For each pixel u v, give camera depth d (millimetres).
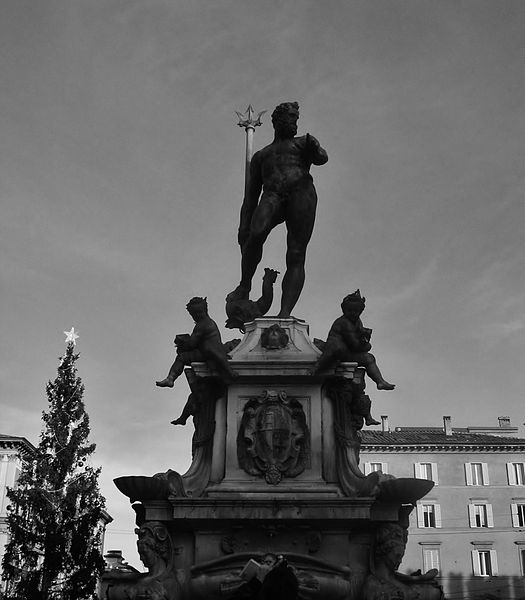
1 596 25250
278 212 7207
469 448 40406
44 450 27500
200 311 6293
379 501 5594
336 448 6027
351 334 6176
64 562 24703
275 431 5973
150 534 5555
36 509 25906
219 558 5465
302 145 7352
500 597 38094
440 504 39562
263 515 5527
